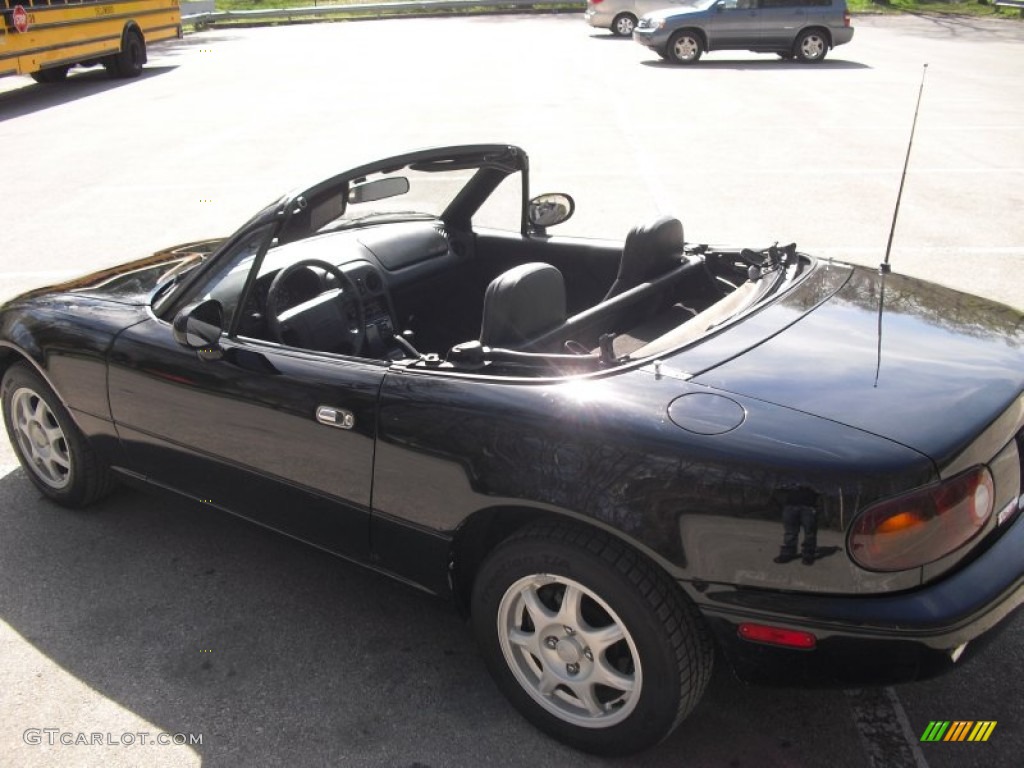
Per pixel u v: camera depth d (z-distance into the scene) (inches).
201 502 136.3
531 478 95.8
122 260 289.4
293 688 115.3
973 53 810.2
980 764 100.6
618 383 99.1
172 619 128.6
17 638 125.1
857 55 810.2
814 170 382.3
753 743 104.3
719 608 89.4
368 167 131.6
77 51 673.6
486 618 105.6
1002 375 100.1
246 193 367.2
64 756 105.3
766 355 102.8
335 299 135.0
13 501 159.9
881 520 84.0
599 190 354.6
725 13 756.6
